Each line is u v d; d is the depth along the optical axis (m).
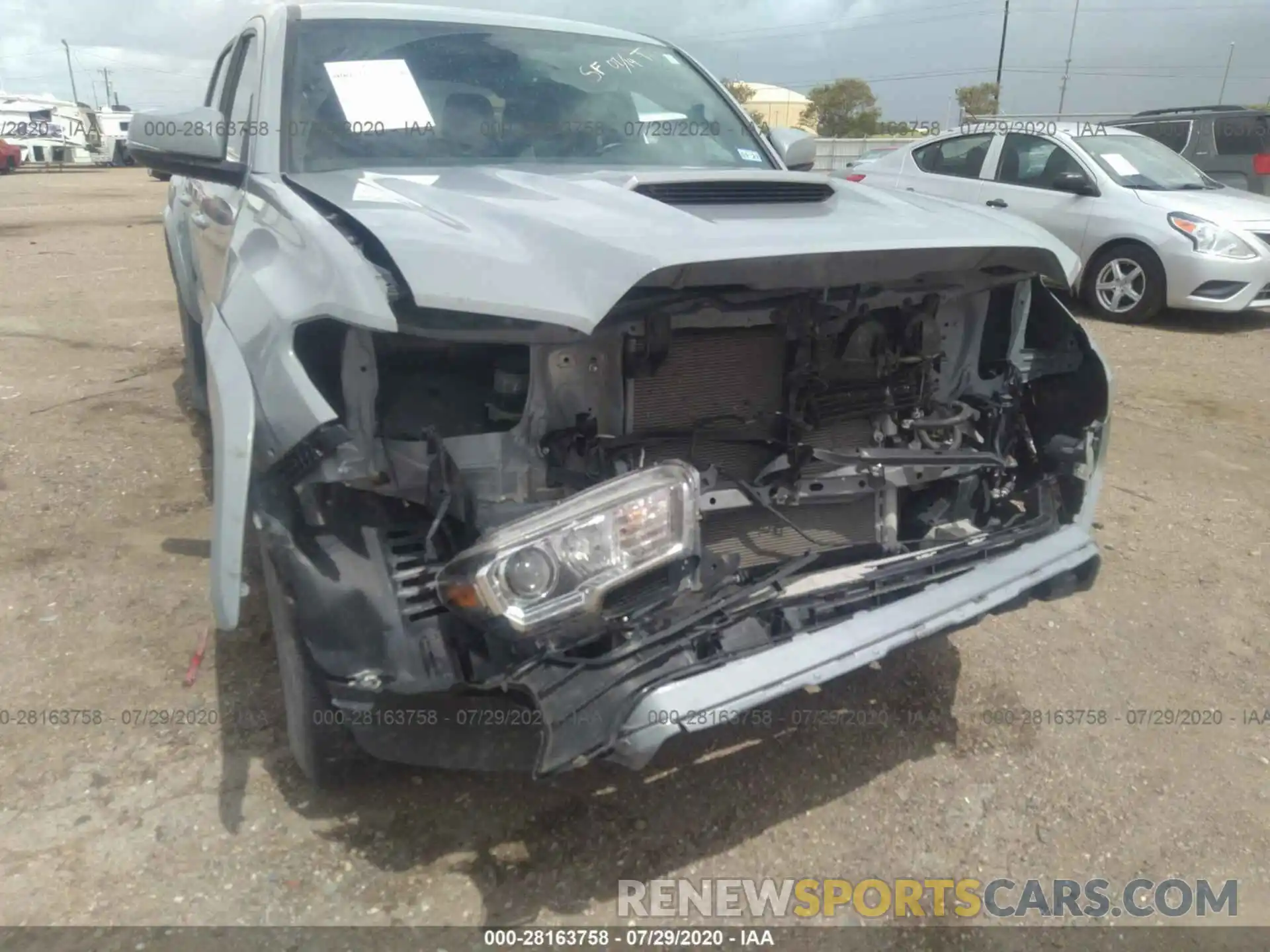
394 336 2.14
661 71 3.86
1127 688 3.17
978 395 2.95
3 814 2.40
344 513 2.14
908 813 2.60
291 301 2.14
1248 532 4.31
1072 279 2.63
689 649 2.07
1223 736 2.96
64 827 2.37
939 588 2.43
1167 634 3.49
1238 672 3.28
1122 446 5.35
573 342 2.18
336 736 2.25
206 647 3.09
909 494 2.86
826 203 2.75
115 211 15.97
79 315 7.37
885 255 2.27
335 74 3.21
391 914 2.19
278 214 2.53
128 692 2.87
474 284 2.02
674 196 2.59
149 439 4.76
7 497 4.06
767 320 2.46
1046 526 2.78
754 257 2.09
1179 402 6.15
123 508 4.03
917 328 2.66
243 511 2.05
